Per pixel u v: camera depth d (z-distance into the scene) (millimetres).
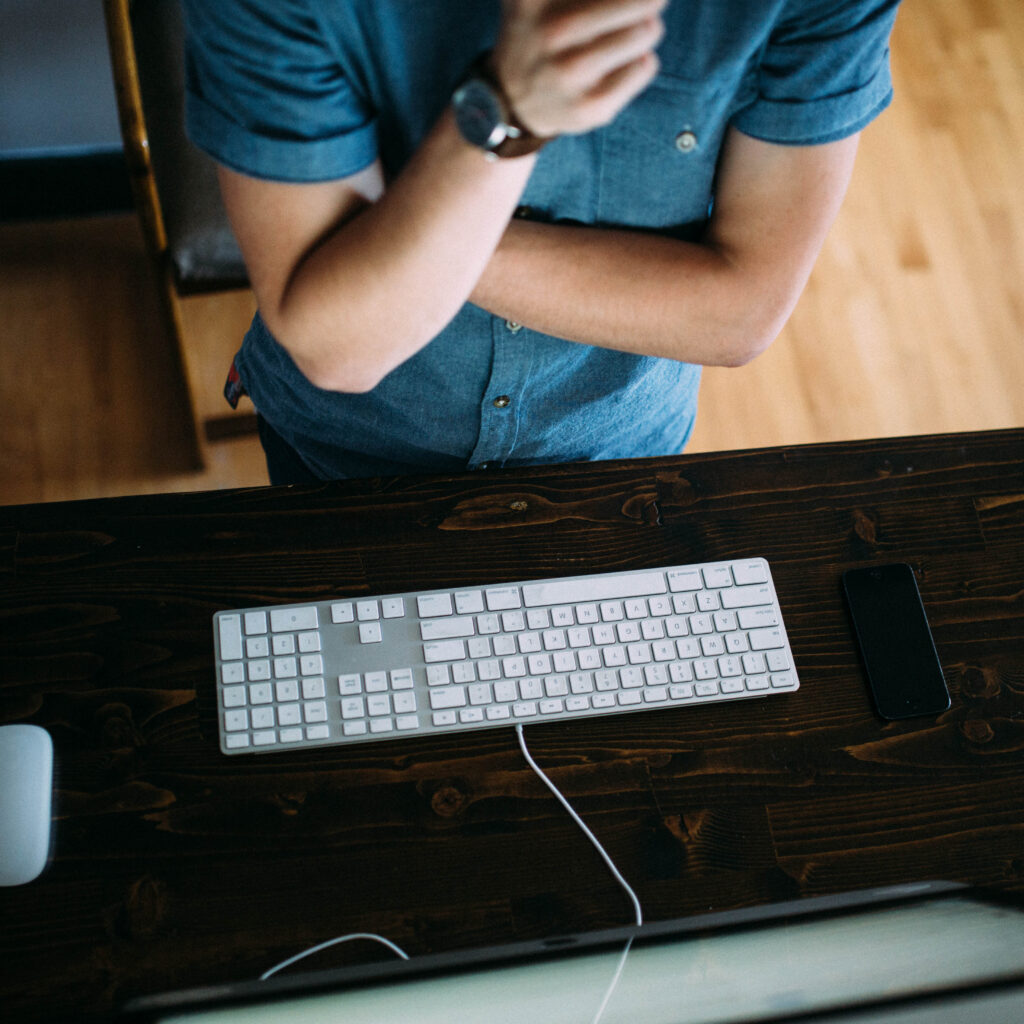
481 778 848
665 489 982
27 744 796
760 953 636
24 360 1960
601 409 1011
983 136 2414
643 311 820
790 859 851
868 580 957
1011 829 880
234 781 824
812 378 2133
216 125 671
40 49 1785
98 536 896
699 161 782
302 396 1008
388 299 676
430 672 862
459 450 1027
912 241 2285
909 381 2154
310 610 869
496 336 875
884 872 855
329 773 834
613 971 633
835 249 2260
